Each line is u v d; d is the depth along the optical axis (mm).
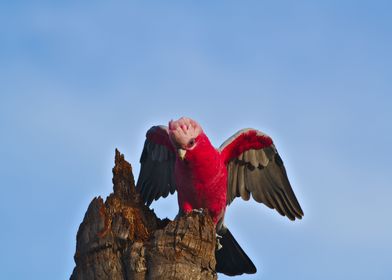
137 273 10383
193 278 10289
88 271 10844
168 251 10305
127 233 10766
